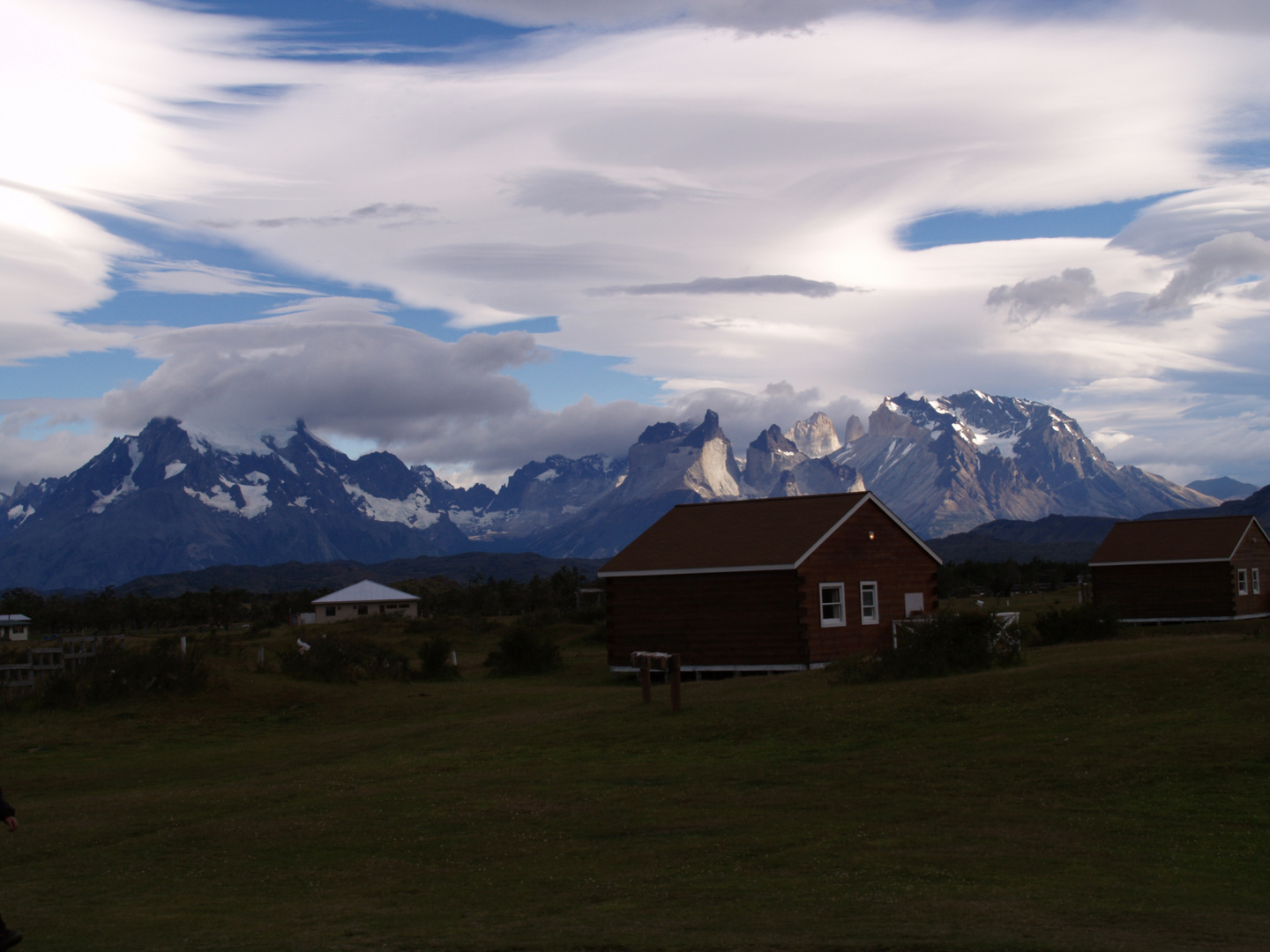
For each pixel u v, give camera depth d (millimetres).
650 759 19188
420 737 24812
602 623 67188
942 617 26703
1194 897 10352
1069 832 13008
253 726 30406
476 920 10281
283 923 10383
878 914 9922
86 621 117000
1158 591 54156
